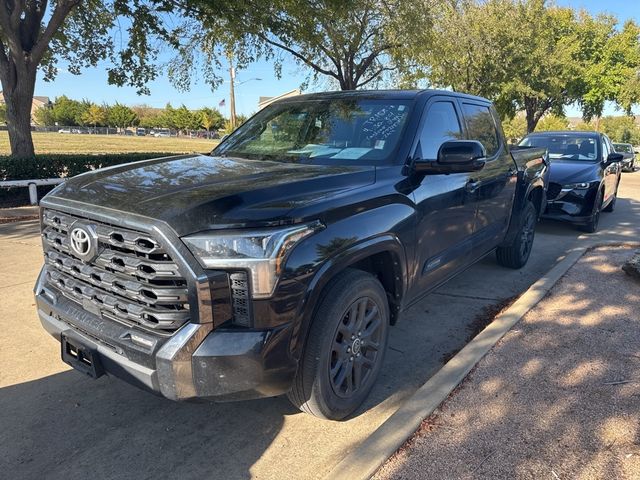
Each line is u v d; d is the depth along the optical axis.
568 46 26.78
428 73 21.02
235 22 13.30
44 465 2.66
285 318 2.41
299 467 2.66
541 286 5.02
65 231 2.77
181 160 3.46
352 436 2.93
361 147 3.55
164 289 2.33
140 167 3.16
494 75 22.69
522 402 2.99
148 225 2.31
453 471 2.41
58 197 2.84
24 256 6.55
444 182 3.80
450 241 4.01
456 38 20.17
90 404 3.22
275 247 2.35
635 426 2.74
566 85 28.02
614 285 5.10
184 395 2.36
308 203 2.58
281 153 3.67
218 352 2.31
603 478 2.36
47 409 3.16
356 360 3.00
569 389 3.13
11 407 3.17
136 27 14.02
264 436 2.92
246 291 2.35
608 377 3.28
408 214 3.26
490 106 5.28
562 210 8.30
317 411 2.82
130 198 2.53
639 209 11.94
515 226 5.67
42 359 3.77
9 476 2.58
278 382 2.49
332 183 2.90
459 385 3.18
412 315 4.74
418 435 2.69
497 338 3.84
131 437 2.90
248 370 2.37
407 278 3.39
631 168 25.98
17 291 5.16
